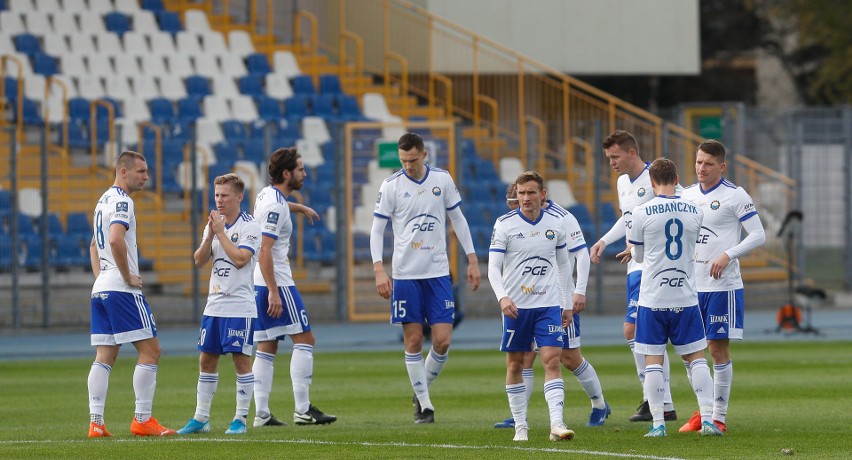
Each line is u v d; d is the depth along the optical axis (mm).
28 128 86812
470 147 93312
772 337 66625
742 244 32344
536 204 30922
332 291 81125
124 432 33312
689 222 30594
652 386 30781
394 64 100438
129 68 94312
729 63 149250
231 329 32344
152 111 90750
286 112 94688
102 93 91438
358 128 80000
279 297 34500
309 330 35625
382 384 46688
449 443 29891
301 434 32031
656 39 103812
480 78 100875
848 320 77312
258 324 35156
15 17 94688
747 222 32688
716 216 33062
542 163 88562
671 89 138500
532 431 32469
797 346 60562
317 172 88188
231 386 47000
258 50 101500
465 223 37312
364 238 81875
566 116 91438
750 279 86250
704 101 143625
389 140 79125
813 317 79625
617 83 133250
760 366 50875
